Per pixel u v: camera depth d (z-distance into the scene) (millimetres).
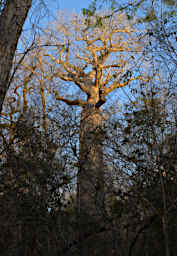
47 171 5434
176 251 4691
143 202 4961
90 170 5496
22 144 5902
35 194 5234
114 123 5746
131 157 5328
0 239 4793
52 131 6070
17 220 4891
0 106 4117
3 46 4250
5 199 5023
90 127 6098
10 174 5387
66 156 5734
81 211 5184
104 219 4953
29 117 6289
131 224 4828
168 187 5027
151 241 4832
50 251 4844
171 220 4750
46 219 4945
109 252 4859
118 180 5410
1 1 4805
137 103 5582
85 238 4930
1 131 6051
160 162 5090
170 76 5262
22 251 4855
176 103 5359
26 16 4660
